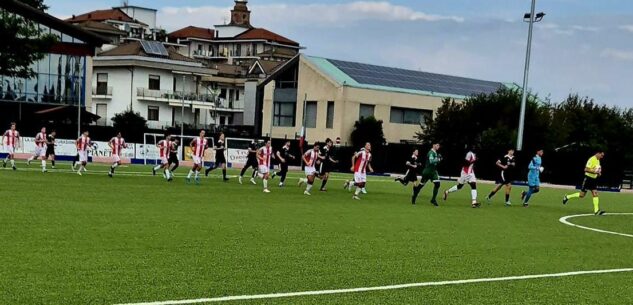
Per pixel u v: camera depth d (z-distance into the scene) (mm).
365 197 23766
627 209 25734
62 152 37156
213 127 71375
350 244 12156
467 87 68250
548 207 24234
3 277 8109
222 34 117875
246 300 7676
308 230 13742
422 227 15391
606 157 44625
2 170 26625
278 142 49125
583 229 17203
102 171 29578
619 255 12867
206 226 13484
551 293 8984
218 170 36719
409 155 49375
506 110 50344
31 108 50594
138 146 40000
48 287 7746
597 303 8562
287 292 8164
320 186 28484
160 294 7711
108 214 14547
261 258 10289
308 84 60281
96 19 102625
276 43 112062
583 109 53438
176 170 33969
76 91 52156
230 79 83375
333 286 8641
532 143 48750
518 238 14484
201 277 8719
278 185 27484
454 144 51500
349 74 59969
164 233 12242
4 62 39438
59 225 12508
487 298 8477
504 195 29656
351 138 57094
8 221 12672
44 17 49844
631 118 55000
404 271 9906
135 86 67312
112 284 8062
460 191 31000
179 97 69688
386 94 59406
